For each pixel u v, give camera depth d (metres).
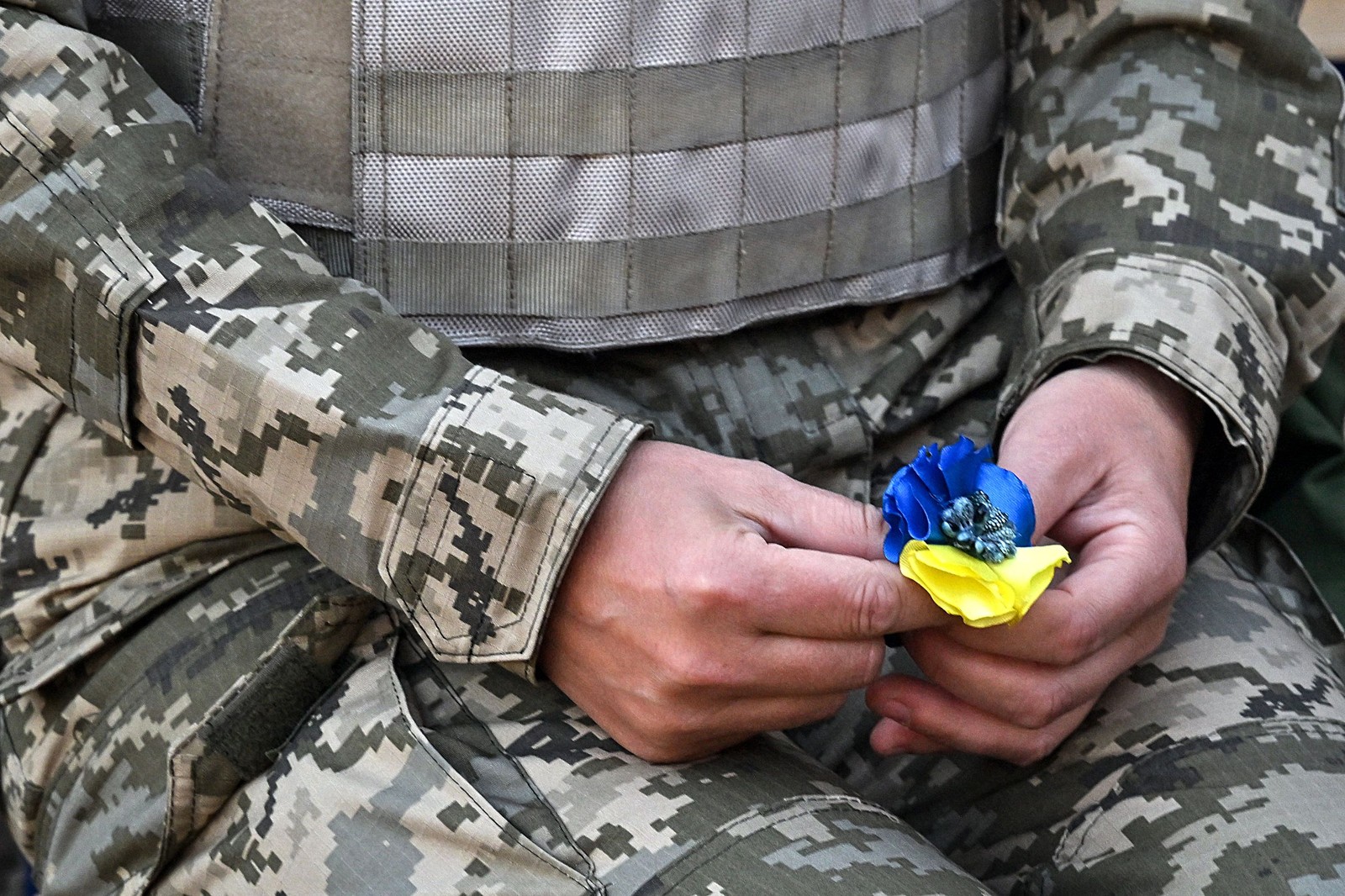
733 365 1.53
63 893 1.49
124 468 1.51
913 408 1.56
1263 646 1.52
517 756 1.45
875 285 1.55
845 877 1.41
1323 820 1.45
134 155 1.45
